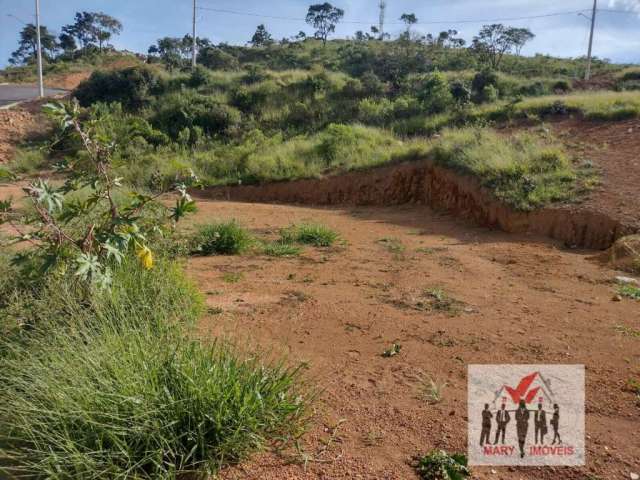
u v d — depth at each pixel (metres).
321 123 23.72
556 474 2.33
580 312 4.77
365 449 2.50
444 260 7.16
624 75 29.28
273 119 24.94
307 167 16.62
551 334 4.13
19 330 3.24
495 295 5.36
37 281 3.66
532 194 9.85
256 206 14.34
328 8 54.47
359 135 18.45
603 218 8.41
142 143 20.27
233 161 18.23
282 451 2.46
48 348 2.81
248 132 23.20
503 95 24.41
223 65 40.75
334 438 2.59
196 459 2.32
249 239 7.95
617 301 5.17
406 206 13.95
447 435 2.62
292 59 43.59
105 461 2.17
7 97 32.06
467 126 18.23
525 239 8.99
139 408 2.28
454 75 28.12
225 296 5.06
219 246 7.42
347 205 14.96
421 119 20.81
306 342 3.88
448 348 3.80
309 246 8.23
